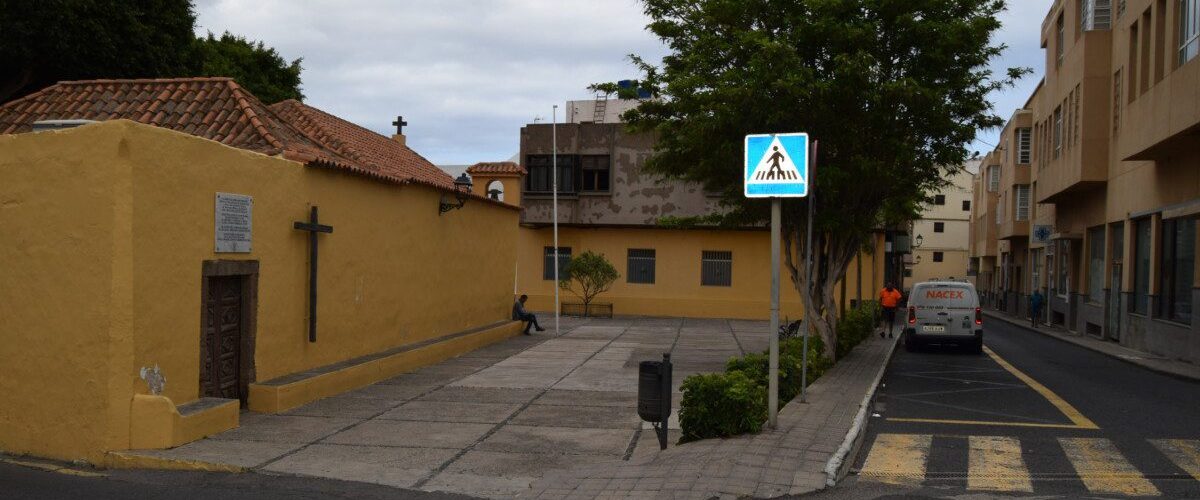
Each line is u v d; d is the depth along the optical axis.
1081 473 7.95
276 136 12.63
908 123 14.71
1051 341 27.83
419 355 15.12
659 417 8.38
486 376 14.12
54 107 13.04
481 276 20.44
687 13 15.84
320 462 8.04
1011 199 44.06
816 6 13.48
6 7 20.73
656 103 16.39
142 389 8.55
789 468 7.52
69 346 8.28
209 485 7.25
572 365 15.77
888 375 15.95
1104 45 26.66
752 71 13.62
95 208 8.24
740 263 31.81
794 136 8.71
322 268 12.36
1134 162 23.98
